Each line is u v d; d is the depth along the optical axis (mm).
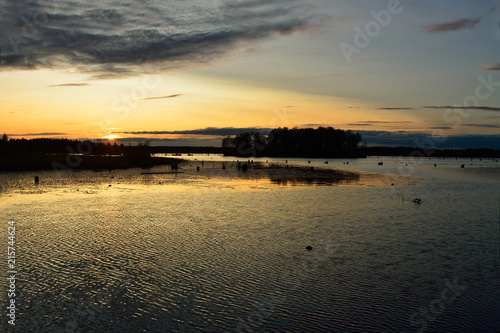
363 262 21000
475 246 24453
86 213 34406
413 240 25875
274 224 30578
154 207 38438
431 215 35688
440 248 23922
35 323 13766
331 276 18766
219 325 13766
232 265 20203
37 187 54688
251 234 27047
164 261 20703
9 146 127500
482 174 99500
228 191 53844
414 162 193375
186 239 25375
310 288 17188
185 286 17281
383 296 16375
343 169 114438
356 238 26297
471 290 17125
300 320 14141
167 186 60000
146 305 15336
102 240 24797
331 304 15578
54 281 17641
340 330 13438
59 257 21062
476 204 43438
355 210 37969
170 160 147625
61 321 13945
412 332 13328
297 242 25016
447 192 55781
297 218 33281
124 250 22609
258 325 13750
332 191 54938
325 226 30078
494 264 20797
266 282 17875
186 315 14523
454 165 162250
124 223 30219
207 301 15734
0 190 50562
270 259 21328
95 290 16719
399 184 68062
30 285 17125
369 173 97562
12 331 13156
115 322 13922
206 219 32344
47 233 26422
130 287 17078
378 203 43156
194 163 140375
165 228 28625
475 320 14203
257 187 59875
